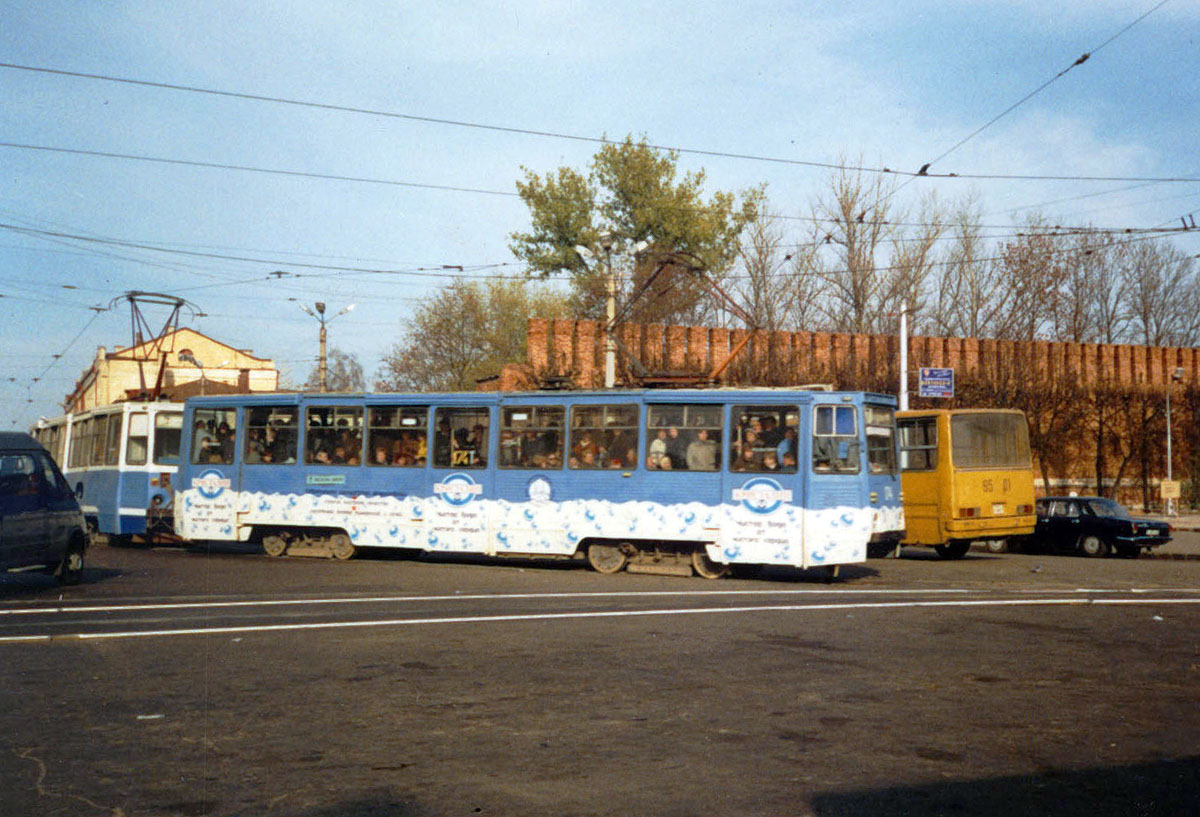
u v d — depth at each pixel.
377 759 6.57
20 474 15.66
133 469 25.45
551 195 52.84
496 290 62.59
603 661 9.84
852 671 9.40
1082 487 42.91
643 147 52.12
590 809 5.62
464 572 19.36
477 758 6.59
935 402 40.44
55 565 16.48
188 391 47.34
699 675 9.20
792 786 6.04
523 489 20.14
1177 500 40.97
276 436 22.67
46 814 5.53
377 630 11.75
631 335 37.44
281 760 6.55
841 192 47.75
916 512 24.44
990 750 6.83
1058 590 16.58
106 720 7.57
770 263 49.84
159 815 5.52
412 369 61.75
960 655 10.26
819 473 18.22
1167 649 10.70
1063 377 42.78
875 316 48.19
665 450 19.16
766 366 38.44
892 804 5.73
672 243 50.94
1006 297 53.34
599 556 19.72
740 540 18.47
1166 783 6.14
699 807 5.66
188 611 13.45
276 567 20.19
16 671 9.39
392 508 21.30
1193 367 47.09
